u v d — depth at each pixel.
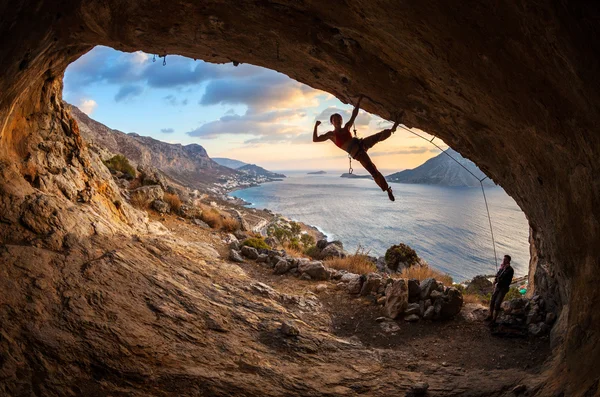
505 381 6.48
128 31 6.25
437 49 4.62
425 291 10.81
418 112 6.59
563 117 4.25
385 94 6.44
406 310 10.30
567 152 4.77
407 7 4.14
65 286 6.77
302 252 19.70
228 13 5.60
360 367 7.20
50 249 7.67
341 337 8.98
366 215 155.88
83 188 11.01
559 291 9.05
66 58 8.56
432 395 6.08
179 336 6.82
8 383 4.73
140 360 5.82
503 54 4.08
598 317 4.96
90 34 6.54
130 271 8.23
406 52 5.10
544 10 3.22
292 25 5.56
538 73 3.99
